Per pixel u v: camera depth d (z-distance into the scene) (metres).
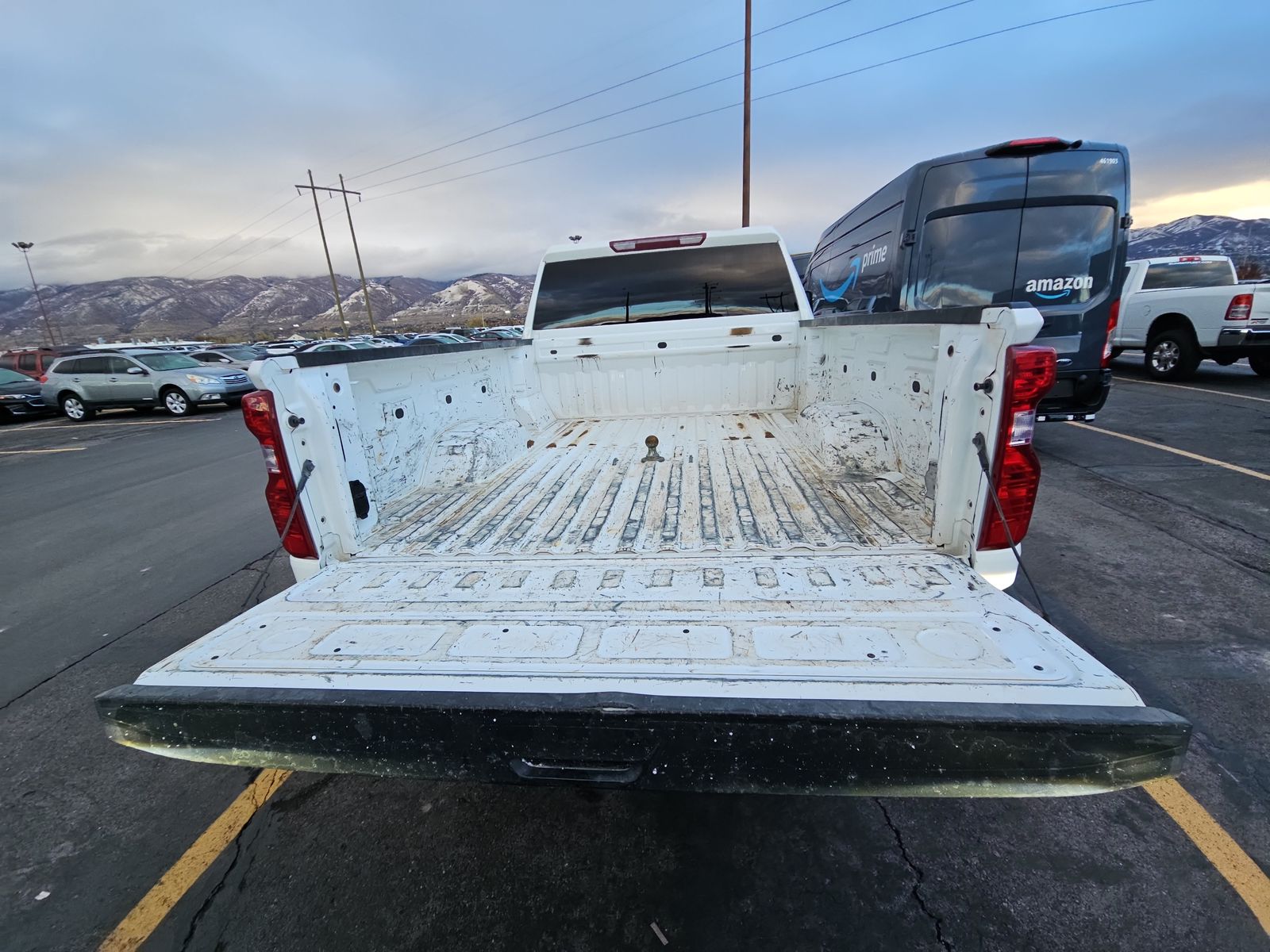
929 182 6.05
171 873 2.07
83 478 8.98
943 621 1.70
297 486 2.19
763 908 1.84
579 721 1.45
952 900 1.84
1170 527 4.47
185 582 4.62
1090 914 1.77
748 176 19.41
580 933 1.79
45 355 19.83
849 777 1.40
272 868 2.07
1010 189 5.83
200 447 10.91
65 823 2.31
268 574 4.70
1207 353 10.54
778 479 3.02
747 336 4.45
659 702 1.43
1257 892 1.81
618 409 4.73
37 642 3.82
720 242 4.50
